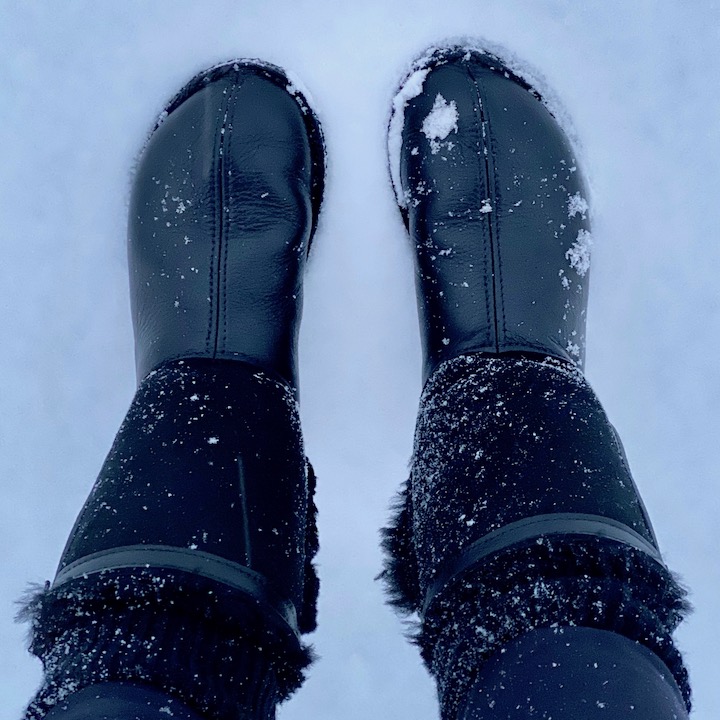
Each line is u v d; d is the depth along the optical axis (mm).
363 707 1150
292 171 1153
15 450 1212
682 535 1200
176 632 713
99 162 1232
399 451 1206
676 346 1223
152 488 819
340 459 1205
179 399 900
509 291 1068
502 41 1228
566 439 858
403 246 1223
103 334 1229
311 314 1220
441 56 1221
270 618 786
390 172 1225
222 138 1150
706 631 1180
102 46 1227
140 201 1160
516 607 743
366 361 1220
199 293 1048
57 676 694
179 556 769
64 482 1211
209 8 1221
